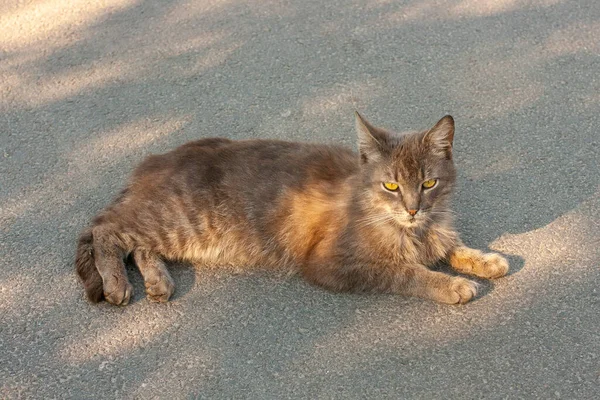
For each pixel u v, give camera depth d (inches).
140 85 70.1
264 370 54.3
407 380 53.7
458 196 62.2
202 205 59.7
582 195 61.7
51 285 58.5
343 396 53.2
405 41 72.2
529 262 58.4
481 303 56.6
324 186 59.3
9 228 61.5
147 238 59.7
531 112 67.0
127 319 56.8
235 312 57.0
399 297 57.4
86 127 67.4
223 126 67.4
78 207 62.6
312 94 69.1
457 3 74.7
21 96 69.6
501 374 53.7
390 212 57.4
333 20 73.9
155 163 61.3
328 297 57.6
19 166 65.1
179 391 53.7
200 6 75.6
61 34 73.8
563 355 54.2
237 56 71.7
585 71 69.4
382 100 68.5
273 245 59.7
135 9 75.6
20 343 55.9
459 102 68.0
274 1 75.8
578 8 73.8
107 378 54.3
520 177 63.1
